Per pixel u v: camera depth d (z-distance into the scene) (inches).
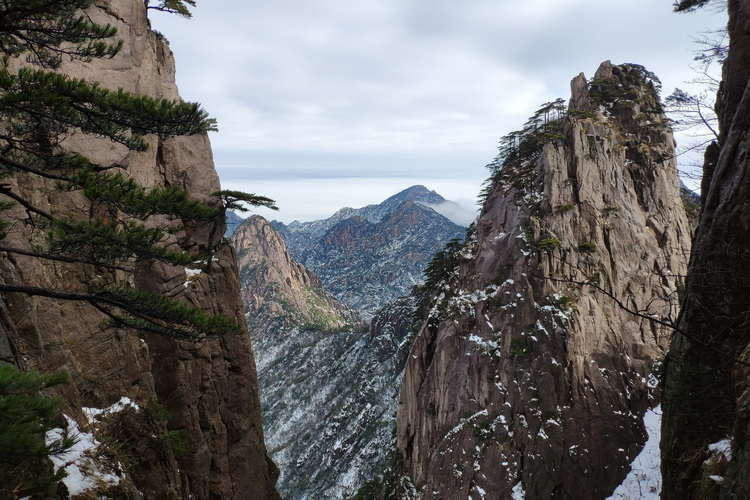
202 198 1256.2
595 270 2438.5
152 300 503.8
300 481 7313.0
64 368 742.5
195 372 1122.7
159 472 830.5
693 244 792.3
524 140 3321.9
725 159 743.1
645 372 2319.1
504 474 2187.5
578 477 2108.8
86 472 623.2
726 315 625.6
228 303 1242.0
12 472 415.2
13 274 681.0
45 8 439.2
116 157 1002.1
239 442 1218.0
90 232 459.5
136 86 1129.4
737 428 496.7
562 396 2239.2
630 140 2795.3
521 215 2689.5
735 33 835.4
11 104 433.7
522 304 2418.8
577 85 3139.8
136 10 1157.1
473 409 2438.5
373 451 6717.5
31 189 762.8
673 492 686.5
